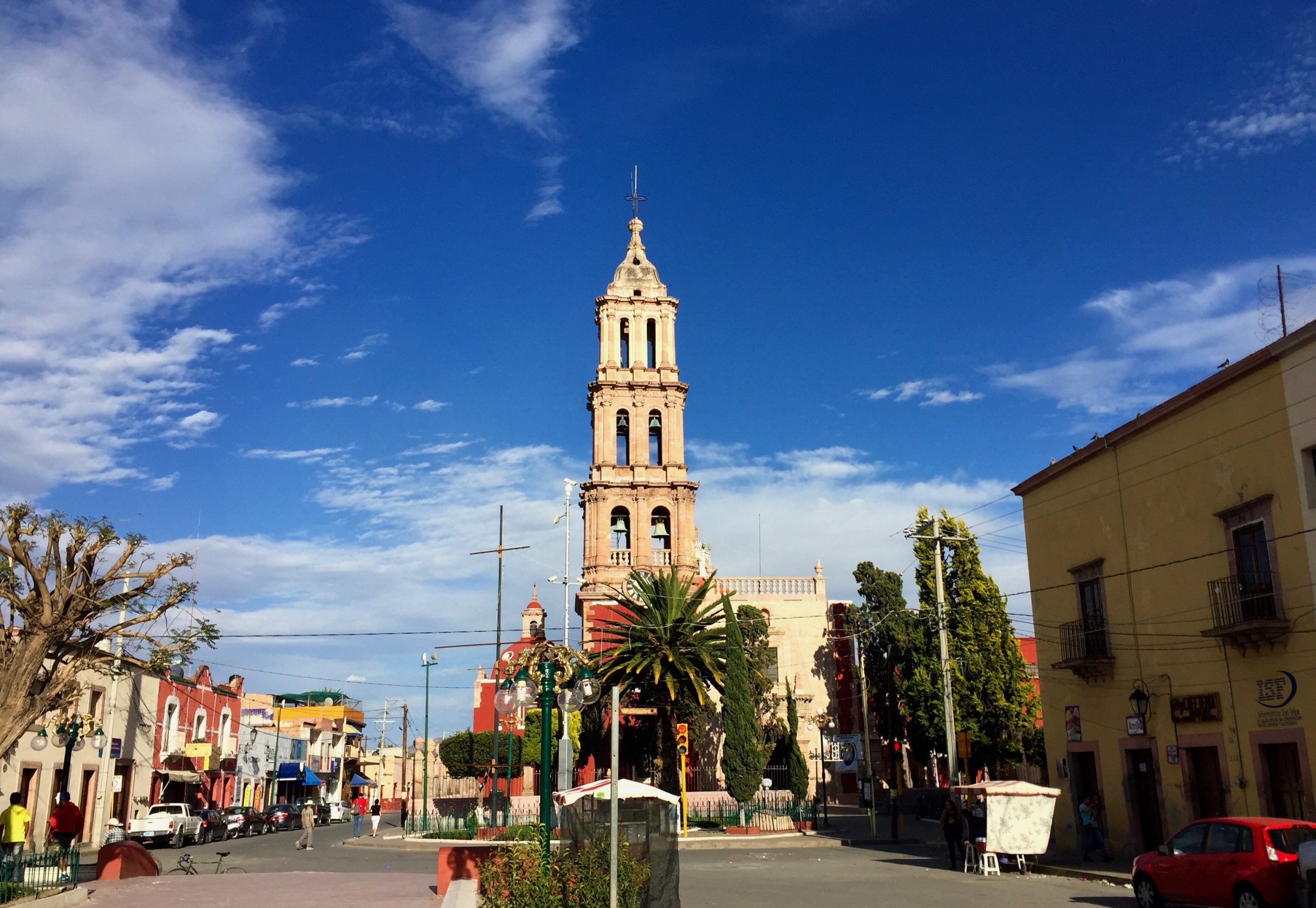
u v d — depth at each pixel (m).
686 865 30.02
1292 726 22.80
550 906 14.41
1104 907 19.39
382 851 38.06
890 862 30.91
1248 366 24.31
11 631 21.80
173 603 23.64
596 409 58.66
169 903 19.02
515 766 54.75
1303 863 15.91
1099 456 30.66
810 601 57.34
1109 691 29.62
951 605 50.00
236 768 63.12
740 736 43.62
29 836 35.00
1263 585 24.02
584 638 54.72
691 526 57.31
